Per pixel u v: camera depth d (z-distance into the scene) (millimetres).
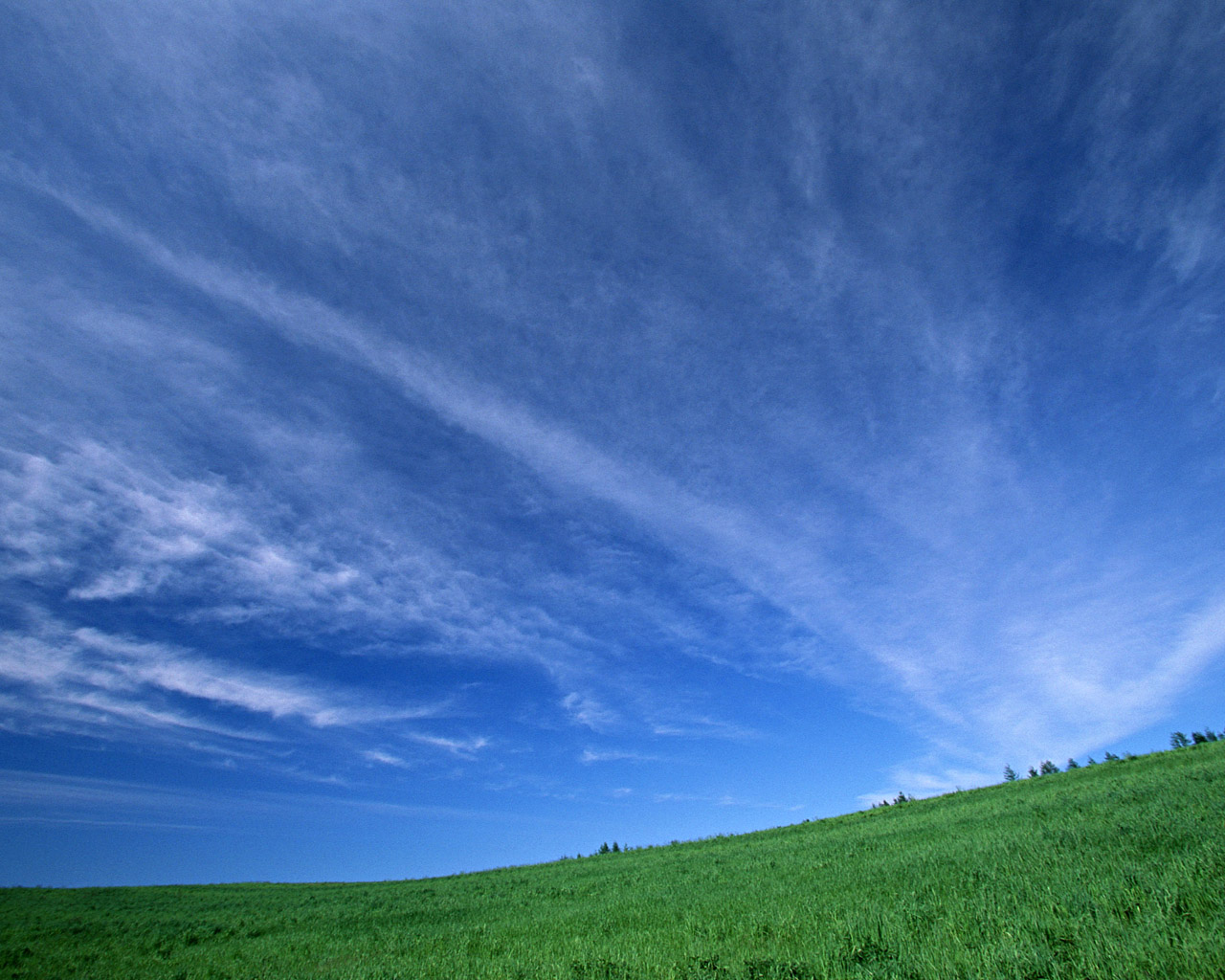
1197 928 6926
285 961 14875
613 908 16969
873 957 8273
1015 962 6988
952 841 17844
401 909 24016
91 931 22938
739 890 16719
